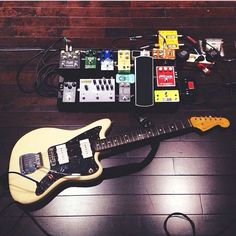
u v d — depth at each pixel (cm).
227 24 312
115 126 269
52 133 249
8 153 259
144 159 255
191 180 248
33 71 290
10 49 297
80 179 234
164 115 273
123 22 312
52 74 287
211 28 310
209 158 257
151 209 238
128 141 246
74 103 265
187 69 290
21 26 309
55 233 230
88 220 235
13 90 282
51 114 274
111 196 242
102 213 237
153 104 260
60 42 301
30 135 248
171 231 231
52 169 235
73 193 242
